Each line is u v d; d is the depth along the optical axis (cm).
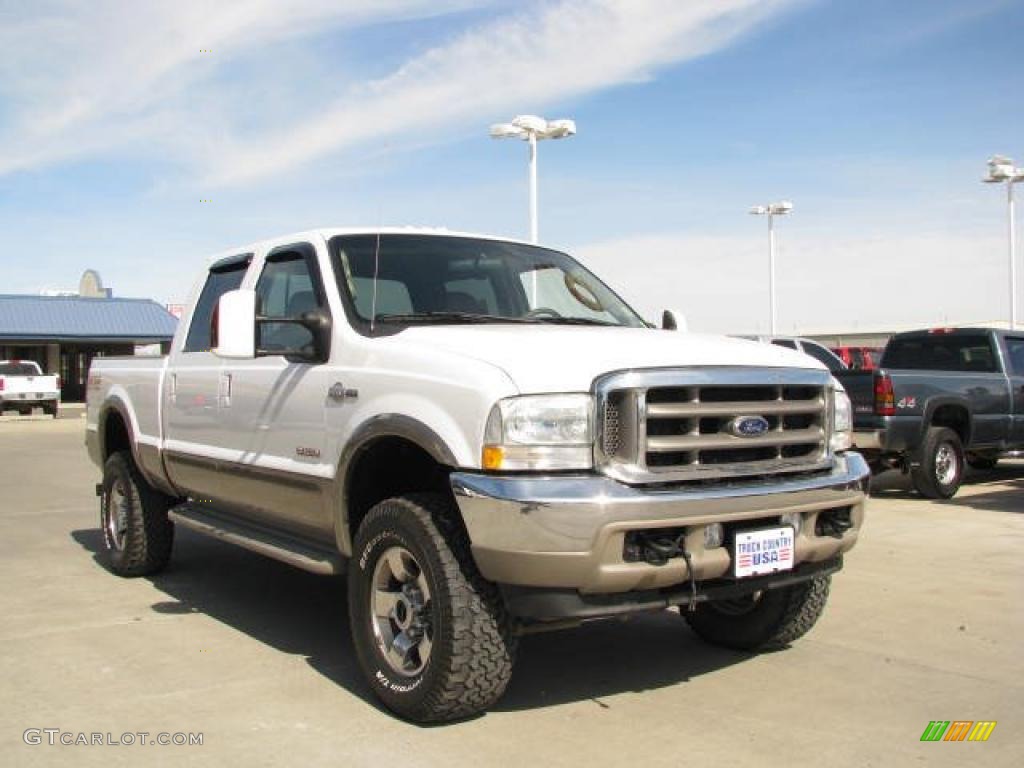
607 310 583
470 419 390
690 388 398
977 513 972
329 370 475
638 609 388
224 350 466
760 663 498
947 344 1220
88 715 426
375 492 467
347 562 470
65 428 2684
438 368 416
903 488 1170
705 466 402
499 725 412
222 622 582
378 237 539
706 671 486
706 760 376
